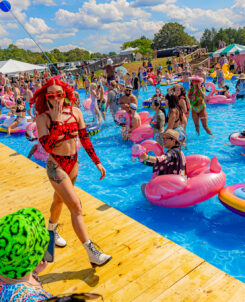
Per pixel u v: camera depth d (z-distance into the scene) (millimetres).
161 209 4832
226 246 3797
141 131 8461
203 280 2529
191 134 8945
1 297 1230
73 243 3215
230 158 6785
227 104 13203
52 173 2555
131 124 8578
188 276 2586
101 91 11727
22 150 9297
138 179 6156
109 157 7641
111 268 2764
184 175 4621
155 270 2689
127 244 3100
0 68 27266
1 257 1167
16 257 1178
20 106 11109
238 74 24297
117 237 3240
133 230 3357
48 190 4703
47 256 2840
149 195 4719
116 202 5203
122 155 7723
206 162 4930
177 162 4535
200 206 4824
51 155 2592
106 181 6172
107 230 3387
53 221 2963
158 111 7746
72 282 2631
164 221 4477
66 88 2520
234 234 4035
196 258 2826
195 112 8336
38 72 29203
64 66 49500
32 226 1253
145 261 2822
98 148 8445
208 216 4523
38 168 5801
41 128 2471
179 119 6824
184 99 7117
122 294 2445
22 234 1189
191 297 2355
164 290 2449
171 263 2768
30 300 1184
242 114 11133
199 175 4570
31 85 21047
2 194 4645
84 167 7094
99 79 20578
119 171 6668
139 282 2559
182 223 4395
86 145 2842
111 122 11672
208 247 3799
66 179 2562
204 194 4371
